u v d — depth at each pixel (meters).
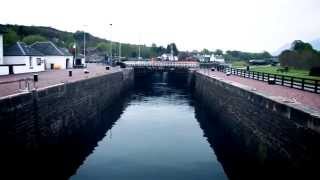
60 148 28.59
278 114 20.12
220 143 32.72
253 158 25.47
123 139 33.62
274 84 35.06
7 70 44.59
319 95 24.97
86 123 38.06
